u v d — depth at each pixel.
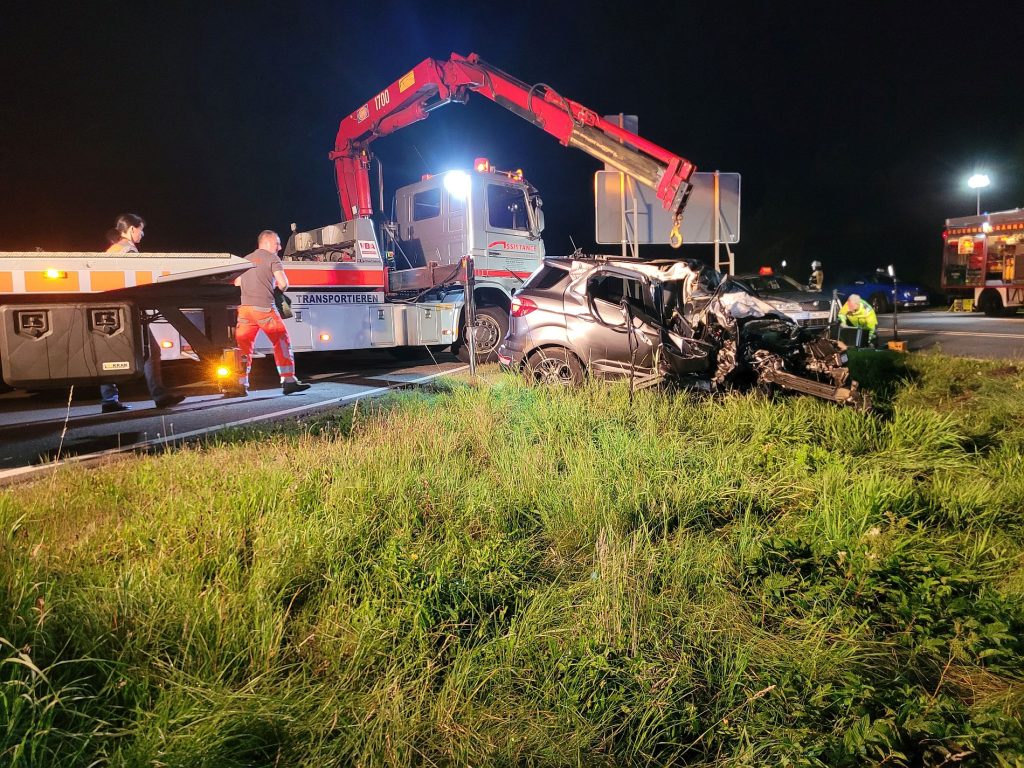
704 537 3.74
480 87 11.11
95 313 6.10
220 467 4.67
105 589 2.63
